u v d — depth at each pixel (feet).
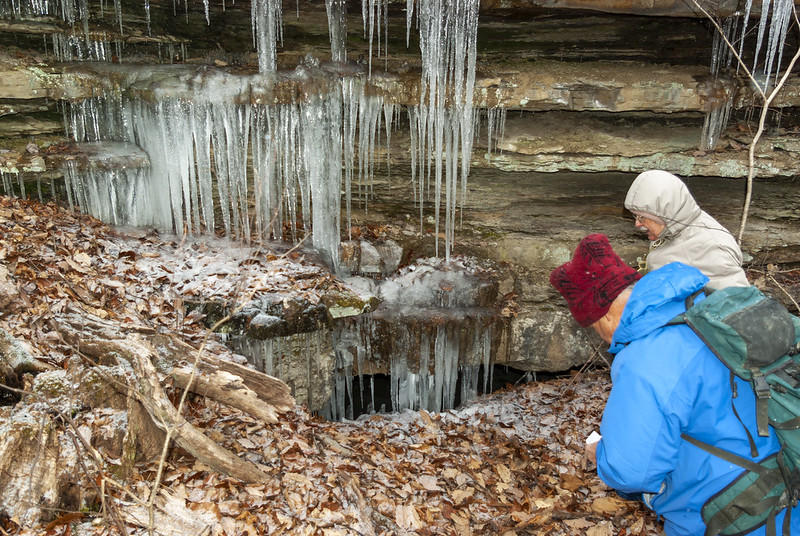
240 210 18.52
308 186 18.28
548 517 12.35
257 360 15.19
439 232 20.47
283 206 18.71
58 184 17.53
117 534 8.98
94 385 10.30
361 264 19.26
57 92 16.87
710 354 6.65
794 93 17.54
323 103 17.25
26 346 10.97
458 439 15.94
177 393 12.24
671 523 7.43
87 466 9.49
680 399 6.48
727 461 6.68
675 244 11.33
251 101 16.71
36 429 9.26
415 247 20.34
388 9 18.03
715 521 6.77
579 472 14.46
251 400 12.44
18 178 16.78
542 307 20.12
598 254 7.23
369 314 18.49
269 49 17.99
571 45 18.51
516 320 20.03
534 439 16.14
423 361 19.31
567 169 18.61
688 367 6.52
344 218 20.17
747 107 18.74
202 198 17.81
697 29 18.16
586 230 20.12
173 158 17.20
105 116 18.02
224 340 14.48
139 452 10.50
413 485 12.94
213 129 17.08
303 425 13.50
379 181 19.80
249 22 19.48
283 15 18.31
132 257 15.78
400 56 18.93
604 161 18.40
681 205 10.88
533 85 17.34
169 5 18.61
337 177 18.28
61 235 15.52
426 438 15.79
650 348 6.66
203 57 19.36
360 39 18.72
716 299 6.66
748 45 18.06
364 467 12.90
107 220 17.71
